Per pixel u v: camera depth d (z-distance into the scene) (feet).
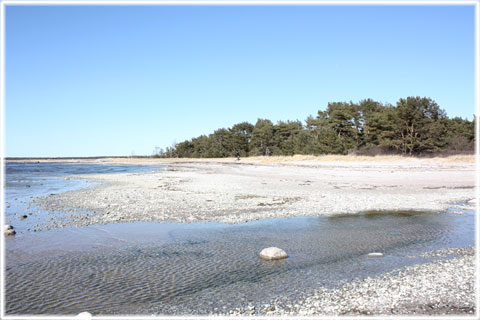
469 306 21.11
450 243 36.52
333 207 58.49
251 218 50.42
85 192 81.46
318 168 148.56
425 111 197.57
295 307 21.66
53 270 29.30
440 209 56.13
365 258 31.76
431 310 20.68
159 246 36.47
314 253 33.58
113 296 24.00
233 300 23.04
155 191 81.15
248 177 118.11
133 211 55.72
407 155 191.83
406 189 80.18
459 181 92.79
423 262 30.27
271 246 36.14
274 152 316.81
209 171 161.58
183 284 26.05
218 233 41.93
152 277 27.58
